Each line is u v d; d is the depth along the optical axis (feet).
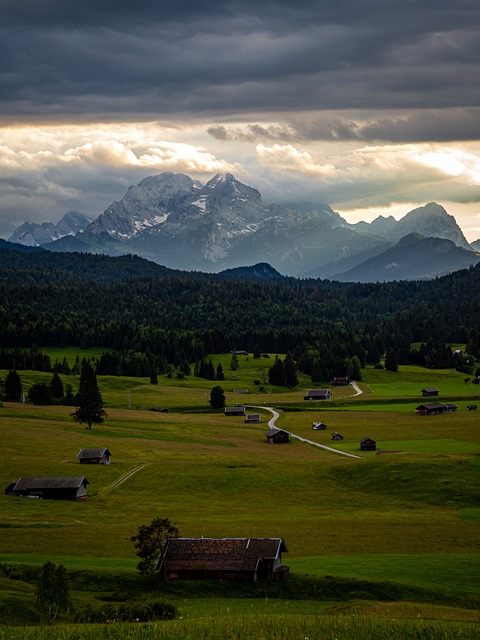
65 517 387.75
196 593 262.67
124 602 244.63
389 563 296.10
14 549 317.83
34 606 228.63
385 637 184.14
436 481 466.29
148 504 428.15
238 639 180.14
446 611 233.76
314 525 369.91
